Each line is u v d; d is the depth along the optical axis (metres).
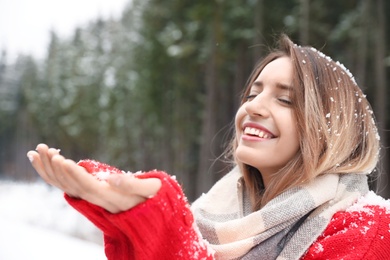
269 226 1.20
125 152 25.67
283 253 1.18
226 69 16.84
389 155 12.27
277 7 15.16
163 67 18.39
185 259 0.97
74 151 40.19
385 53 13.19
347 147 1.29
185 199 1.00
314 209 1.25
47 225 20.61
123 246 1.04
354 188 1.28
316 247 1.17
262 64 1.52
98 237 15.36
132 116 25.03
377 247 1.12
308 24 13.02
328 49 13.82
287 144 1.31
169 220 0.95
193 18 14.89
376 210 1.20
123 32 28.95
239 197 1.46
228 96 18.50
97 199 0.89
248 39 15.14
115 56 31.14
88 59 34.84
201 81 18.25
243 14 14.70
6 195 37.78
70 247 9.23
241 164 1.49
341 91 1.34
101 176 0.96
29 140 51.81
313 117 1.27
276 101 1.34
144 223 0.93
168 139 21.03
